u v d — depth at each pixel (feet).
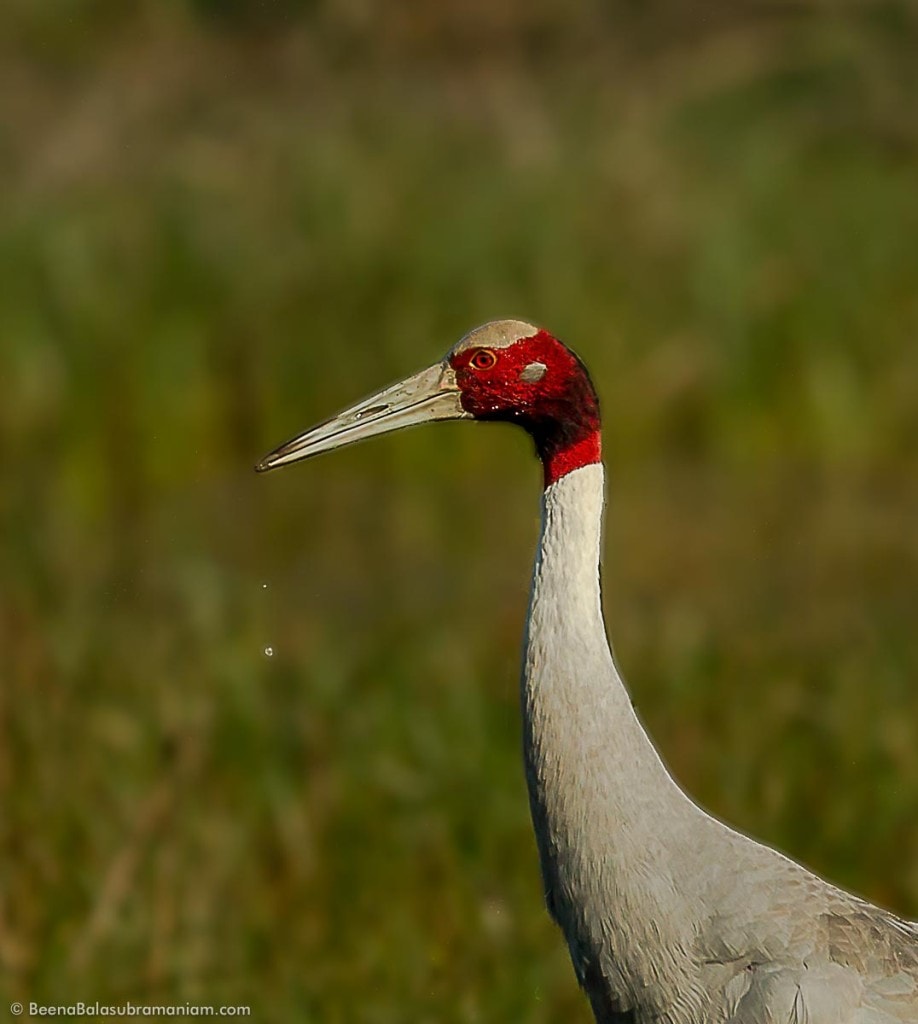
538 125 70.85
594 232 61.87
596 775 21.35
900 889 29.86
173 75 88.63
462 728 33.76
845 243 62.64
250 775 32.12
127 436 58.29
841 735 33.47
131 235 61.31
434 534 52.24
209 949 27.68
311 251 60.95
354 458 58.59
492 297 59.82
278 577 47.39
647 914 21.18
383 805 31.40
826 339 61.21
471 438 58.59
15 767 31.48
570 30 90.02
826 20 78.38
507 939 28.04
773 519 53.26
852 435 60.49
